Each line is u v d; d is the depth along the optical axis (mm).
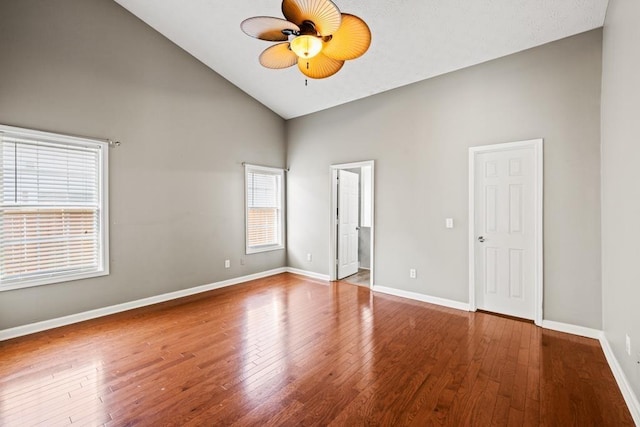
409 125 4020
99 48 3346
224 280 4637
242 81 4609
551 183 3008
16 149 2885
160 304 3811
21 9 2857
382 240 4312
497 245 3434
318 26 2031
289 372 2264
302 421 1753
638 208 1788
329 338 2842
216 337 2863
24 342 2750
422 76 3812
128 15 3564
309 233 5277
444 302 3746
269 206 5367
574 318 2912
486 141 3395
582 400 1932
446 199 3707
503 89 3281
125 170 3568
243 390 2045
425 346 2676
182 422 1749
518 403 1906
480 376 2205
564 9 2598
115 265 3504
